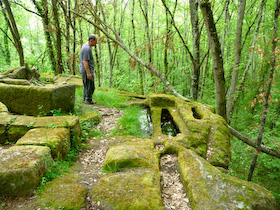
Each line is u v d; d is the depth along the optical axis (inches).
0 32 592.7
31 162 85.8
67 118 139.7
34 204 75.2
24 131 125.2
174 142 133.0
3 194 79.4
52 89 150.0
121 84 482.6
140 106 222.7
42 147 100.0
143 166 106.4
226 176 95.0
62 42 399.2
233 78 310.8
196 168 101.3
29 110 153.6
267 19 424.5
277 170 235.3
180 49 588.4
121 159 108.3
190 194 88.1
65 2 353.4
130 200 78.3
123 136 149.9
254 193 83.3
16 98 152.6
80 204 77.3
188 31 561.6
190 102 206.7
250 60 326.0
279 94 273.3
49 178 91.4
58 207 73.8
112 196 80.5
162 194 92.0
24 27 711.1
